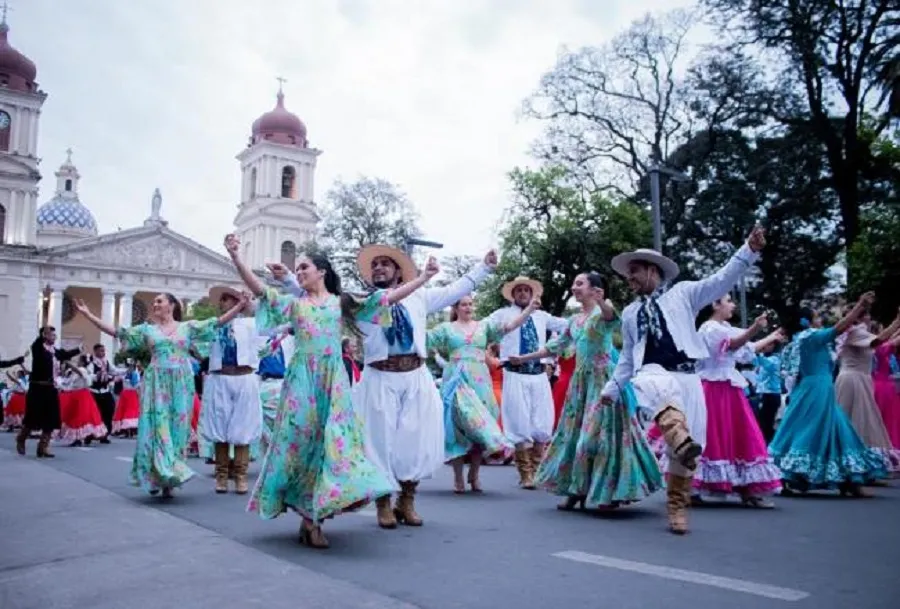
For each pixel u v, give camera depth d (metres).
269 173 60.47
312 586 3.83
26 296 51.62
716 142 30.38
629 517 5.94
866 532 5.29
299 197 61.12
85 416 13.74
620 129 31.86
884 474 7.28
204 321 7.31
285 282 5.56
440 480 8.64
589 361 6.32
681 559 4.44
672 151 31.31
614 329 6.26
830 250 28.98
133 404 16.52
